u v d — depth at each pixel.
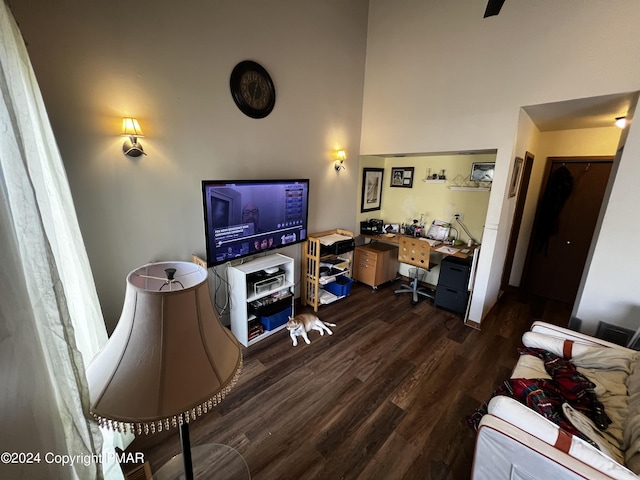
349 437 1.66
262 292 2.56
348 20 3.20
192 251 2.34
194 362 0.70
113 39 1.71
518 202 3.54
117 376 0.67
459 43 2.72
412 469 1.49
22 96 0.94
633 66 1.92
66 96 1.60
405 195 4.18
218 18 2.16
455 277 3.15
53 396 0.79
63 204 1.21
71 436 0.83
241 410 1.83
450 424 1.76
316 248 3.07
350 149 3.66
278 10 2.53
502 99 2.54
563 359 1.75
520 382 1.54
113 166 1.83
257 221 2.54
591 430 1.24
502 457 1.12
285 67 2.70
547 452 1.03
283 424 1.74
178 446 1.57
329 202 3.58
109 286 1.92
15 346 0.66
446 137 2.96
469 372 2.24
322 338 2.68
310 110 3.04
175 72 2.01
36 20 1.45
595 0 2.00
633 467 1.04
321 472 1.46
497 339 2.71
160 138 2.01
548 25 2.22
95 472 0.88
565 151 3.46
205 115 2.22
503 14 2.42
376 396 1.98
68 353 0.81
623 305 2.10
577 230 3.49
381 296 3.65
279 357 2.38
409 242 3.38
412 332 2.81
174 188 2.14
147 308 0.68
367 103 3.63
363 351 2.49
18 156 0.74
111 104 1.76
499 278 3.42
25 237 0.75
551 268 3.72
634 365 1.52
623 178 2.00
